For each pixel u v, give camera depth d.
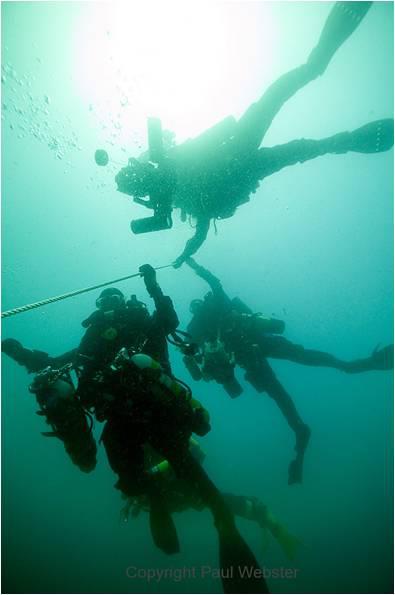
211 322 5.78
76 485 10.42
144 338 3.05
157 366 2.63
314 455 11.31
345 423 13.85
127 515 5.43
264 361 5.85
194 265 6.02
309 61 3.07
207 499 2.50
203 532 7.84
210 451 12.27
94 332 3.05
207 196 3.72
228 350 5.62
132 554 7.34
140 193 3.49
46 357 3.47
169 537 2.70
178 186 3.71
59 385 2.88
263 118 3.29
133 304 3.27
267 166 3.62
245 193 3.84
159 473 4.75
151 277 3.02
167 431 2.61
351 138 3.43
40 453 12.68
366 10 2.72
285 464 10.88
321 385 18.23
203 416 2.82
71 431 2.86
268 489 9.51
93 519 8.70
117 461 2.68
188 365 5.33
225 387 5.21
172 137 3.99
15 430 14.28
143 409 2.63
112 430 2.71
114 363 2.74
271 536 7.32
